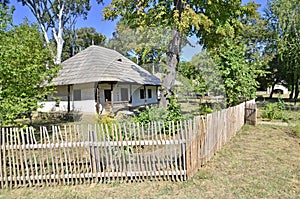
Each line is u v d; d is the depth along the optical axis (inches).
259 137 344.5
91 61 369.1
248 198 161.8
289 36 792.9
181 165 196.4
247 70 473.7
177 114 237.3
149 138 198.5
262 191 170.9
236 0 438.0
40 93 363.9
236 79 446.6
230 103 437.7
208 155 233.9
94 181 197.6
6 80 279.9
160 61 278.7
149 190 179.0
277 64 1144.2
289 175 198.5
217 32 424.2
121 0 390.6
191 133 194.7
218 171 209.9
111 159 195.5
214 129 254.8
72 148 196.7
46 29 1021.2
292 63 790.5
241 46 508.1
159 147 195.6
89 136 195.8
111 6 409.1
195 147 203.8
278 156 250.8
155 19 343.0
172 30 288.8
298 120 506.6
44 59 394.6
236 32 504.4
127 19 386.9
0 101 274.8
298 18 755.4
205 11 408.2
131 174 196.1
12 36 328.2
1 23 315.0
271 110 542.0
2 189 189.9
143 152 196.7
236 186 180.4
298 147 286.5
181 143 191.9
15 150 194.4
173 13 334.3
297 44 751.7
